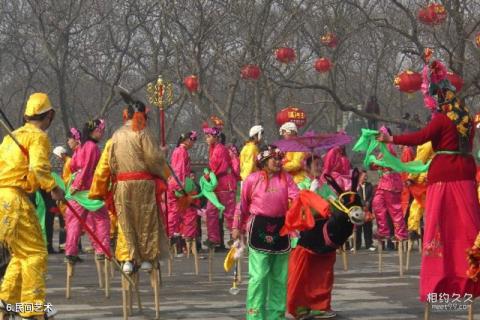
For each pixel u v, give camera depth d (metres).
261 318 11.90
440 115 11.67
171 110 62.16
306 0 37.72
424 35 40.06
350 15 39.28
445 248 11.55
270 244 11.85
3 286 11.28
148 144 12.48
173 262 22.28
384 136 11.98
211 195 16.94
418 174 15.48
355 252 23.97
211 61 38.72
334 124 47.88
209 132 21.59
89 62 50.59
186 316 13.18
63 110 41.47
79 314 13.51
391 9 43.66
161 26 39.03
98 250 15.55
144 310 13.81
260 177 11.95
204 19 36.75
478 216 11.55
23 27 49.94
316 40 38.25
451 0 32.16
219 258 23.42
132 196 12.54
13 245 11.21
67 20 41.91
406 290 15.95
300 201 11.72
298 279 12.78
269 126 50.56
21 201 11.23
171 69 41.75
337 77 49.06
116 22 45.06
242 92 50.97
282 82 35.91
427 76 11.79
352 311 13.51
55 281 18.25
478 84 31.61
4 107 55.47
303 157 14.84
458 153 11.61
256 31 34.88
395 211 18.80
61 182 15.51
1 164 11.30
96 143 15.56
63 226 25.41
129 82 53.69
